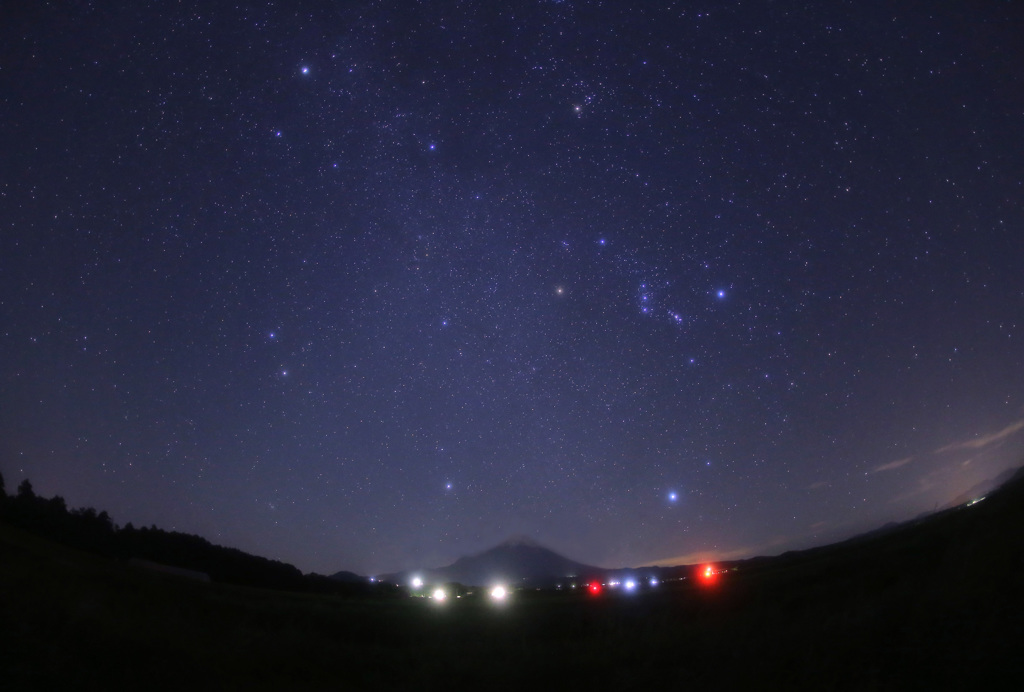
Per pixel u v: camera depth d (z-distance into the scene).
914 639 7.54
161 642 8.69
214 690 7.81
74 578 12.23
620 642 10.07
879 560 12.96
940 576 9.41
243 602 14.26
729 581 15.69
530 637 11.77
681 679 8.16
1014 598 7.83
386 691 8.75
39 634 7.80
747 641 8.87
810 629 8.76
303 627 12.52
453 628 12.47
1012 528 10.23
